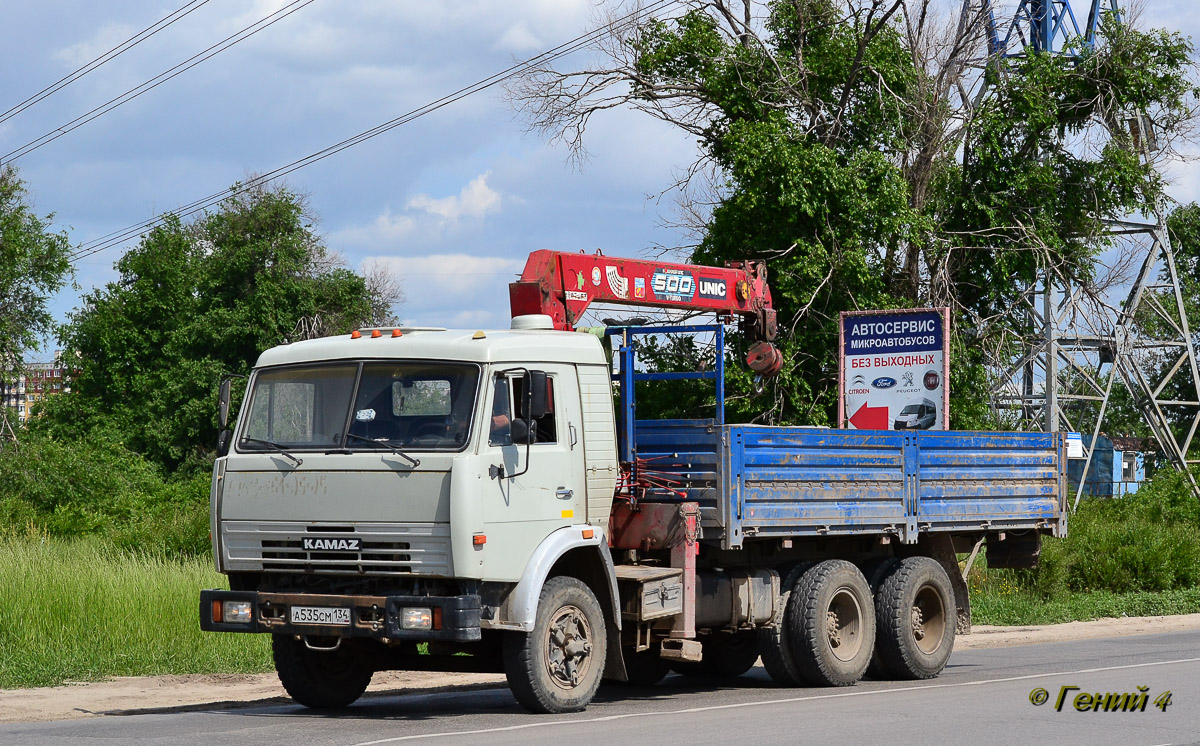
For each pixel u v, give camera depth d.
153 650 22.47
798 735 13.32
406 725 14.35
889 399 25.61
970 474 21.45
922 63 43.47
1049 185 43.75
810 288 39.78
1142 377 57.75
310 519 15.08
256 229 88.44
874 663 20.53
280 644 16.50
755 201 39.22
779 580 19.17
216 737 13.48
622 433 17.89
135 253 95.00
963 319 44.53
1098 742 13.09
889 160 41.62
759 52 43.78
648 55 43.44
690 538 17.05
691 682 20.86
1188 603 38.50
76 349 95.81
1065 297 45.06
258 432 15.78
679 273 19.69
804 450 18.33
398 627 14.44
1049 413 45.69
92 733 14.07
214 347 87.00
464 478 14.45
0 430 66.38
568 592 15.54
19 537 38.78
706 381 40.28
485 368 15.03
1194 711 15.60
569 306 18.16
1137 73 43.69
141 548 37.34
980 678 20.38
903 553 21.62
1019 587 38.59
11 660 20.98
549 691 15.26
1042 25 48.44
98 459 55.56
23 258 68.69
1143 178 44.59
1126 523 45.94
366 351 15.55
